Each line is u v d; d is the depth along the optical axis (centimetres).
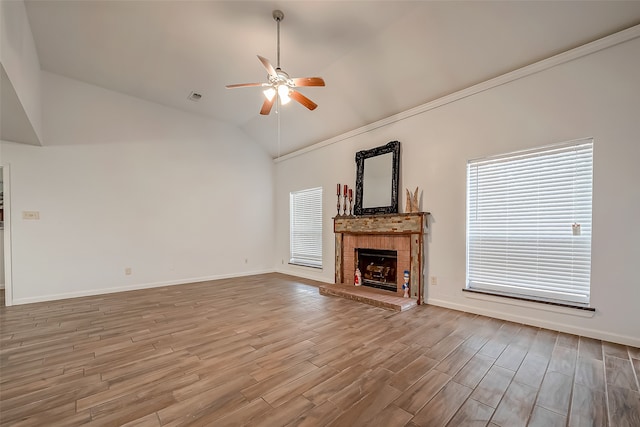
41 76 404
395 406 167
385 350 241
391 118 425
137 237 489
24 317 334
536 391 181
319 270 554
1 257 514
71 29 321
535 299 295
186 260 541
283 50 354
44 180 411
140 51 362
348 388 186
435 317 326
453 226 358
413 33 311
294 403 170
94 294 445
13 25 241
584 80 265
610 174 252
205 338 270
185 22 309
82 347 251
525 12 258
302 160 599
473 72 326
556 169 287
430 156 381
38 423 154
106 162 461
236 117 569
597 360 219
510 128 311
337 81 412
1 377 201
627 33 240
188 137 547
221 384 191
